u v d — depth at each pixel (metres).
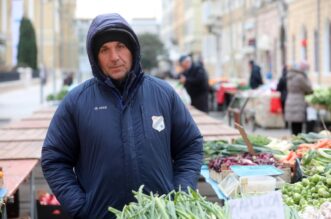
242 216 2.96
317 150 5.43
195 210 3.02
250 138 6.68
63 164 3.47
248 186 4.52
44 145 3.47
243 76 38.97
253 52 34.59
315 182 4.45
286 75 13.73
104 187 3.33
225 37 46.38
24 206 6.80
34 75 52.09
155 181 3.33
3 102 29.52
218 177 5.30
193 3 61.22
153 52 80.81
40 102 28.62
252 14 36.41
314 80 24.12
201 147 3.62
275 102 16.48
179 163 3.58
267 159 5.70
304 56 25.80
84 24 44.97
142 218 2.97
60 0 67.12
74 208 3.35
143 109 3.40
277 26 30.41
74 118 3.42
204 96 14.23
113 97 3.40
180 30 76.00
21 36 52.69
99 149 3.34
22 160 5.72
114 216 3.33
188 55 14.02
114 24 3.37
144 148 3.34
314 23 24.03
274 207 2.93
